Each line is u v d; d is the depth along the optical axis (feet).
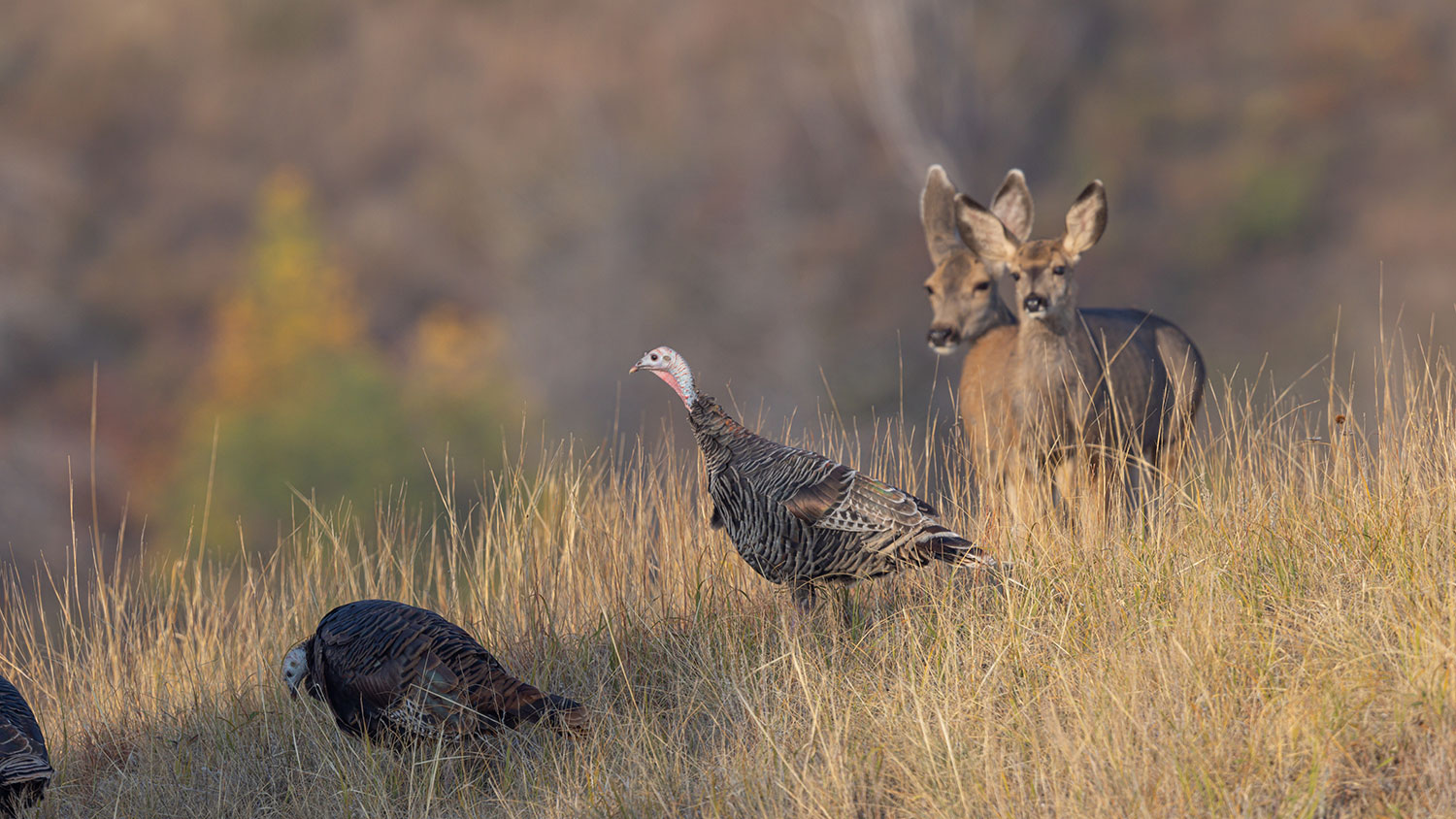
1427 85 410.31
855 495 62.69
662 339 321.32
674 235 349.61
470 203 453.99
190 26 569.64
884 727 54.54
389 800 58.95
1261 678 50.60
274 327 358.43
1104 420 85.66
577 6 526.57
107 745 73.36
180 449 300.20
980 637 59.93
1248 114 415.03
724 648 66.13
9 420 368.07
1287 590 57.57
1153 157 410.93
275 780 64.69
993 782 48.01
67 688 78.64
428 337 381.81
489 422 237.66
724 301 324.80
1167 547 63.57
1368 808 44.50
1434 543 57.36
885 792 50.88
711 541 77.00
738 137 426.92
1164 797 45.88
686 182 375.45
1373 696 48.01
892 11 404.36
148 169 521.24
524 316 331.57
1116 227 386.93
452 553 82.69
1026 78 435.94
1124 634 56.39
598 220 344.28
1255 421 78.48
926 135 402.52
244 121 536.83
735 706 60.70
